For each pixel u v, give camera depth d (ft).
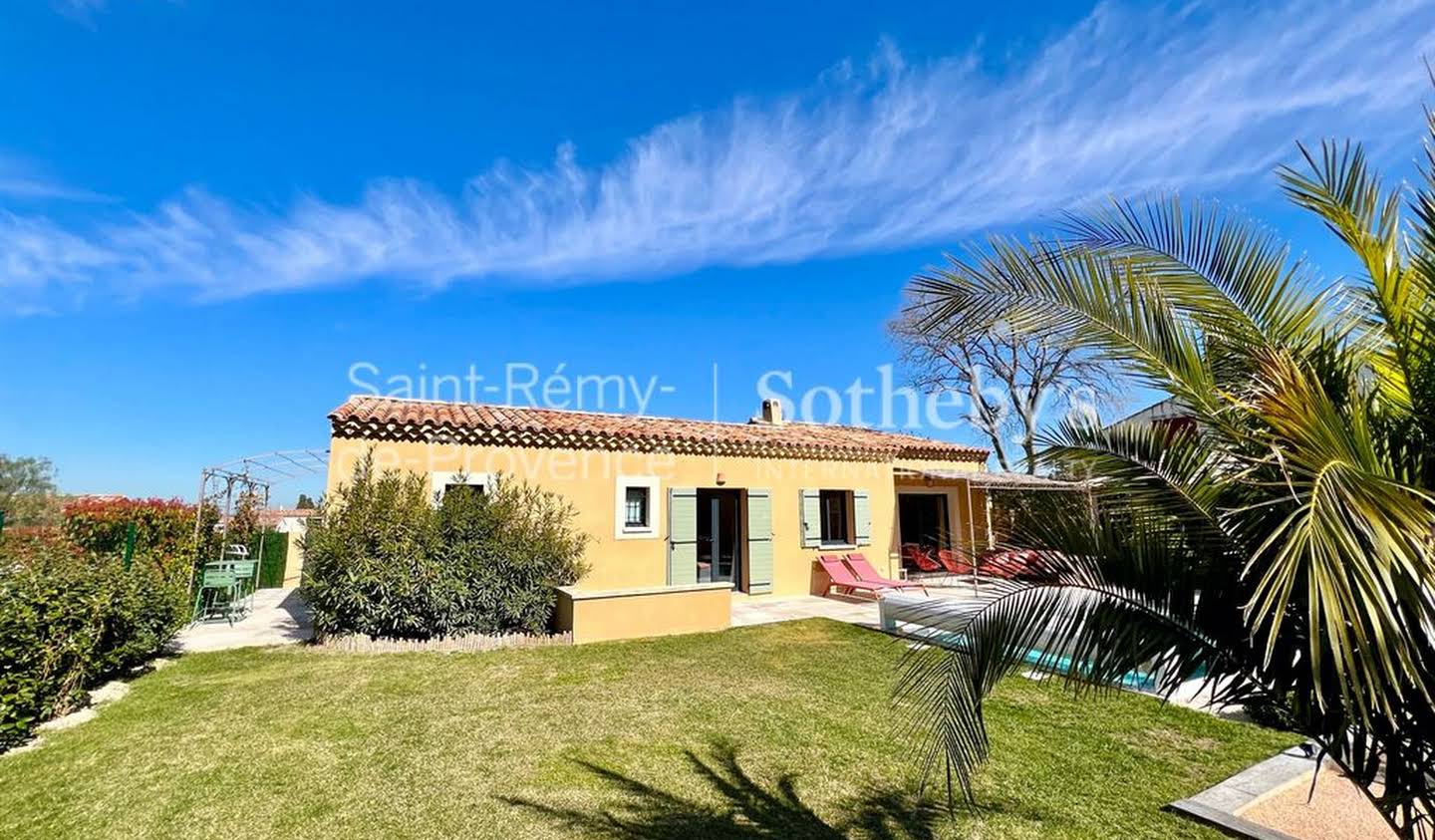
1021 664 8.86
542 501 34.14
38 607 17.31
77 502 35.81
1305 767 14.64
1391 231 7.69
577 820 12.39
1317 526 5.26
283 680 22.04
